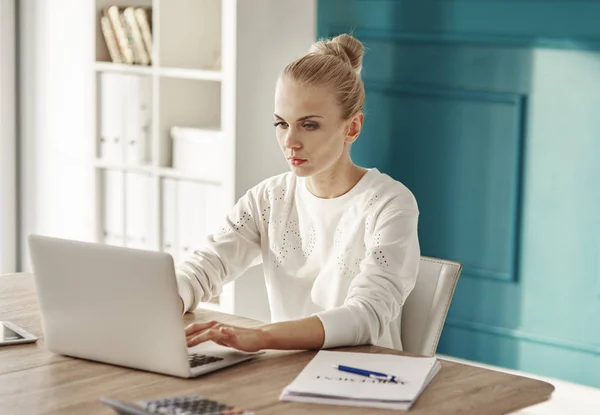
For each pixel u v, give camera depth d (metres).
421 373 1.82
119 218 4.37
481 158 3.78
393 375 1.80
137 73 4.21
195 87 4.26
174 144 4.16
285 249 2.41
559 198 3.60
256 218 2.48
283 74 2.19
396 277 2.16
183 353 1.81
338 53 2.27
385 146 4.05
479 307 3.85
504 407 1.69
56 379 1.82
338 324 2.01
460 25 3.77
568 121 3.55
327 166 2.21
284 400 1.70
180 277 2.34
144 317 1.83
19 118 4.88
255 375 1.84
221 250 2.46
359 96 2.24
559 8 3.52
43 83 4.77
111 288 1.85
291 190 2.43
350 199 2.32
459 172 3.84
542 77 3.59
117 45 4.29
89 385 1.79
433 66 3.87
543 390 1.79
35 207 4.89
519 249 3.72
